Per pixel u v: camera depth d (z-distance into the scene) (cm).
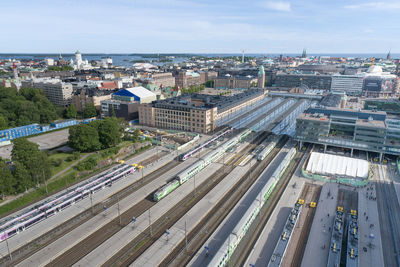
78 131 16025
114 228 10238
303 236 9831
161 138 19812
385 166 15775
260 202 11194
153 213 11156
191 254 8969
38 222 10562
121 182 13688
